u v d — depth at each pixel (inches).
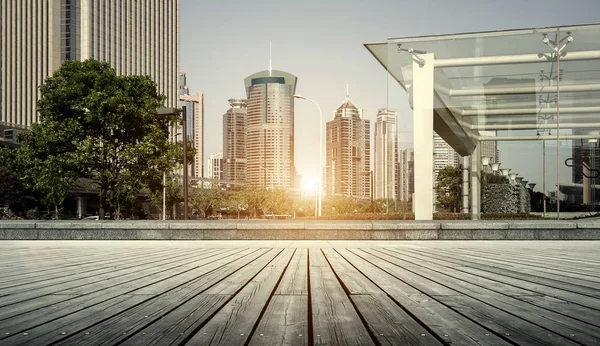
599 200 542.3
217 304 143.3
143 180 1222.3
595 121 546.0
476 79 551.5
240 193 3769.7
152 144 1197.1
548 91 550.9
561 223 424.5
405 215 546.6
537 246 371.6
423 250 340.8
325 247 374.9
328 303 146.1
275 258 286.8
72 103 1214.9
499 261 264.2
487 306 140.2
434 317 125.7
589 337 104.5
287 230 445.1
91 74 1227.2
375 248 361.7
